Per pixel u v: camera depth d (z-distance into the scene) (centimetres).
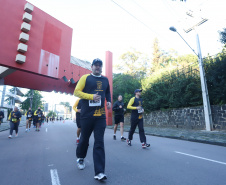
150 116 1569
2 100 3478
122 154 409
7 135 888
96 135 242
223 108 940
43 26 1193
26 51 1063
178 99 1231
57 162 343
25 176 263
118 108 651
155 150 460
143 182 231
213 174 266
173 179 243
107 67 2091
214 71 958
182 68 1341
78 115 554
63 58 1306
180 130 1052
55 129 1324
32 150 474
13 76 1541
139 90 489
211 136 724
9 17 1023
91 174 264
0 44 966
